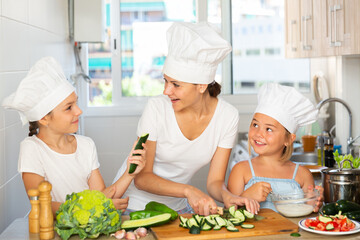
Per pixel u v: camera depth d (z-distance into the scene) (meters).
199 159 1.99
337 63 3.20
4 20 1.98
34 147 1.78
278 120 1.90
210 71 1.77
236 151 3.52
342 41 2.48
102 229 1.44
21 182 2.28
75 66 3.81
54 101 1.71
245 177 1.98
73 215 1.42
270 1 4.03
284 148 2.00
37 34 2.58
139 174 1.95
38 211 1.50
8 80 2.04
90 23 3.51
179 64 1.73
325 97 3.68
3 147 1.98
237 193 1.98
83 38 3.52
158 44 4.02
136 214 1.58
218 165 2.00
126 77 4.03
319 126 3.64
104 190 1.79
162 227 1.52
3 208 1.97
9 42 2.05
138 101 4.01
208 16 4.03
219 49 1.73
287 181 1.95
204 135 1.95
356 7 2.27
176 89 1.77
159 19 4.00
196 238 1.43
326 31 2.74
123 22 4.00
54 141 1.82
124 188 1.80
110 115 3.93
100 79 4.01
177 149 1.96
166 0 3.98
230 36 4.05
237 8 4.02
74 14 3.49
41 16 2.68
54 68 1.73
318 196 1.69
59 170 1.82
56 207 1.68
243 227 1.49
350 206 1.60
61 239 1.45
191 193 1.75
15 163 2.16
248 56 4.07
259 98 1.99
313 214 1.70
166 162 2.02
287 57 3.66
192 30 1.72
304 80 4.10
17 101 1.68
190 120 1.91
